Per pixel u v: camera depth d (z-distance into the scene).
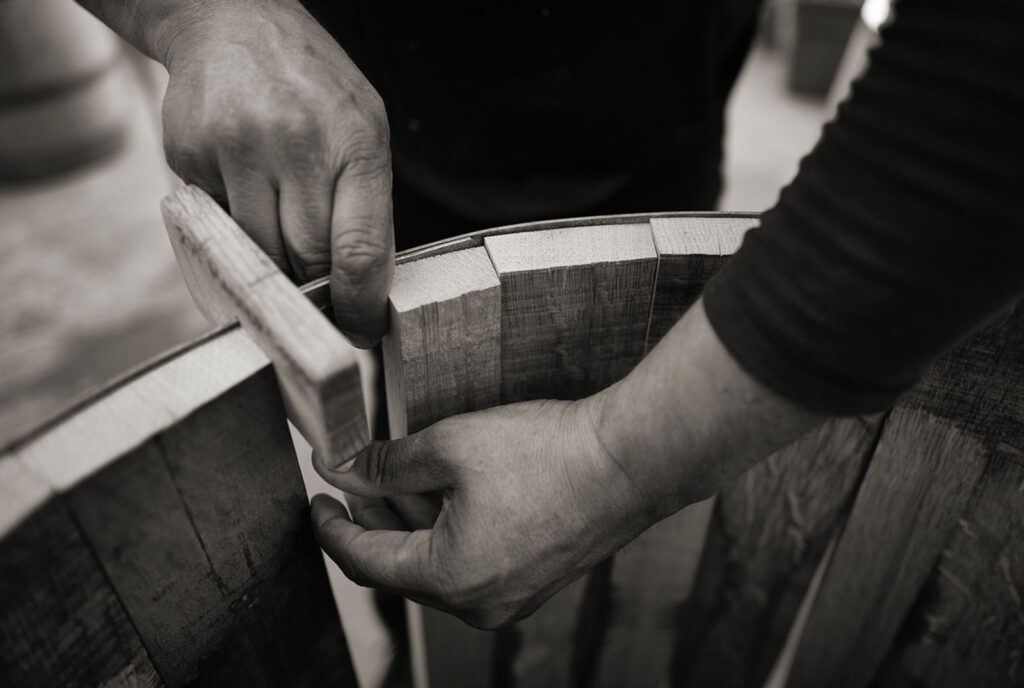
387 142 0.56
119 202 2.67
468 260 0.60
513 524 0.53
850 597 0.86
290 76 0.53
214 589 0.56
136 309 2.22
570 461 0.51
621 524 0.53
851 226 0.37
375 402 1.13
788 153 2.93
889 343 0.38
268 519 0.57
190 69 0.54
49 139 2.68
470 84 0.85
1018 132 0.32
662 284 0.62
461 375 0.63
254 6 0.58
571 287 0.61
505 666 1.00
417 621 1.03
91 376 2.01
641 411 0.48
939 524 0.74
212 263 0.48
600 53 0.83
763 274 0.41
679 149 1.00
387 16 0.80
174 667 0.57
